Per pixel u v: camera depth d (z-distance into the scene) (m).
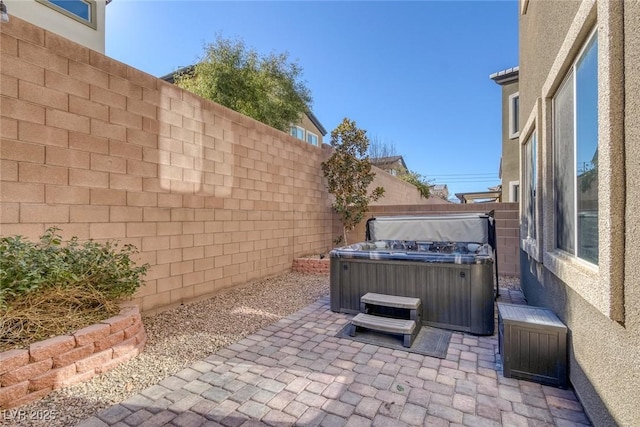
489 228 4.90
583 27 2.10
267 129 6.14
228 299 4.87
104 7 7.58
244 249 5.58
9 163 2.79
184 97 4.43
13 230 2.81
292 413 2.14
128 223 3.74
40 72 2.98
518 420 2.08
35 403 2.14
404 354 3.06
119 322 2.77
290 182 6.87
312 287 5.68
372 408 2.20
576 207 2.43
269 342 3.33
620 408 1.62
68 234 3.18
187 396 2.33
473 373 2.69
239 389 2.43
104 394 2.32
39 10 6.36
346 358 2.97
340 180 7.84
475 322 3.53
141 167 3.87
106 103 3.50
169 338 3.37
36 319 2.45
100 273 3.02
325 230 8.27
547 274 3.21
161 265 4.14
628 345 1.54
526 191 4.87
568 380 2.46
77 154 3.26
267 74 8.66
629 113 1.54
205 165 4.77
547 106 3.17
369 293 4.05
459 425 2.03
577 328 2.28
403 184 14.35
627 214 1.56
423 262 3.79
